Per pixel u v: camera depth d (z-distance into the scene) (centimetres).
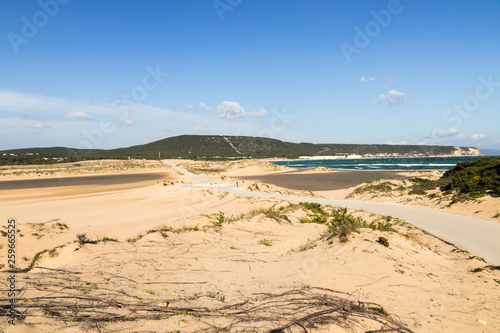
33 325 297
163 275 593
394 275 619
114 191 4153
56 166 9531
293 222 1330
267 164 10594
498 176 2028
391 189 3055
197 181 5803
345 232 857
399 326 426
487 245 1012
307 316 402
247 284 565
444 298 549
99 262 674
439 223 1426
